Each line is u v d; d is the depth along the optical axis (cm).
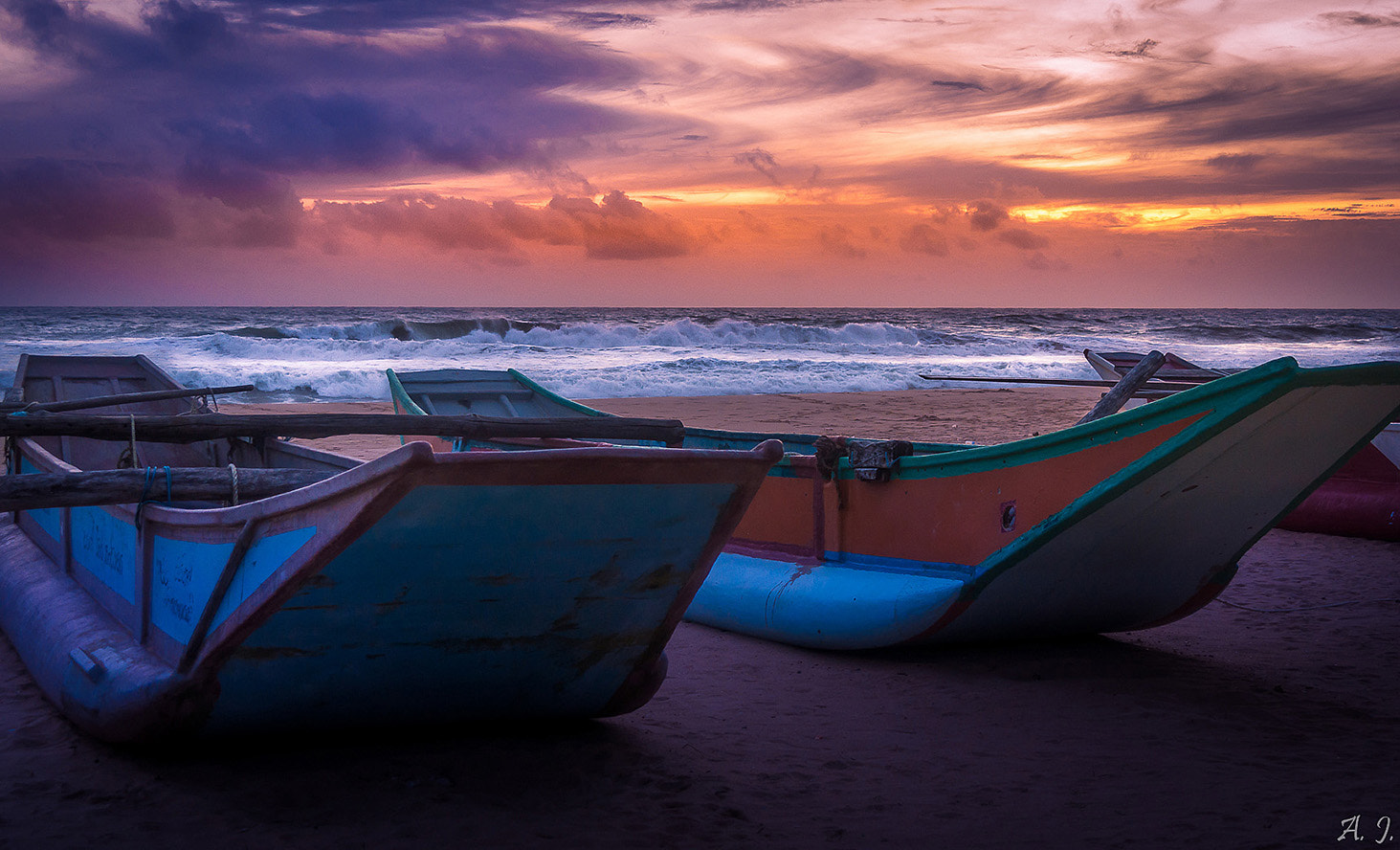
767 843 347
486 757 416
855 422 1839
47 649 476
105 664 416
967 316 10394
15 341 3884
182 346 3241
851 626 578
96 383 955
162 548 419
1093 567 537
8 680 518
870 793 396
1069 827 363
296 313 9094
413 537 334
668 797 384
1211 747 450
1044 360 3650
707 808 375
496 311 11712
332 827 347
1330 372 435
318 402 2208
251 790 376
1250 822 365
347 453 1380
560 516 350
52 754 410
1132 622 603
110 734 397
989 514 536
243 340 3241
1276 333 6038
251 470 446
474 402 1123
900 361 3478
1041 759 434
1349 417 470
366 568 339
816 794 393
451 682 396
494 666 396
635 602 394
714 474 361
